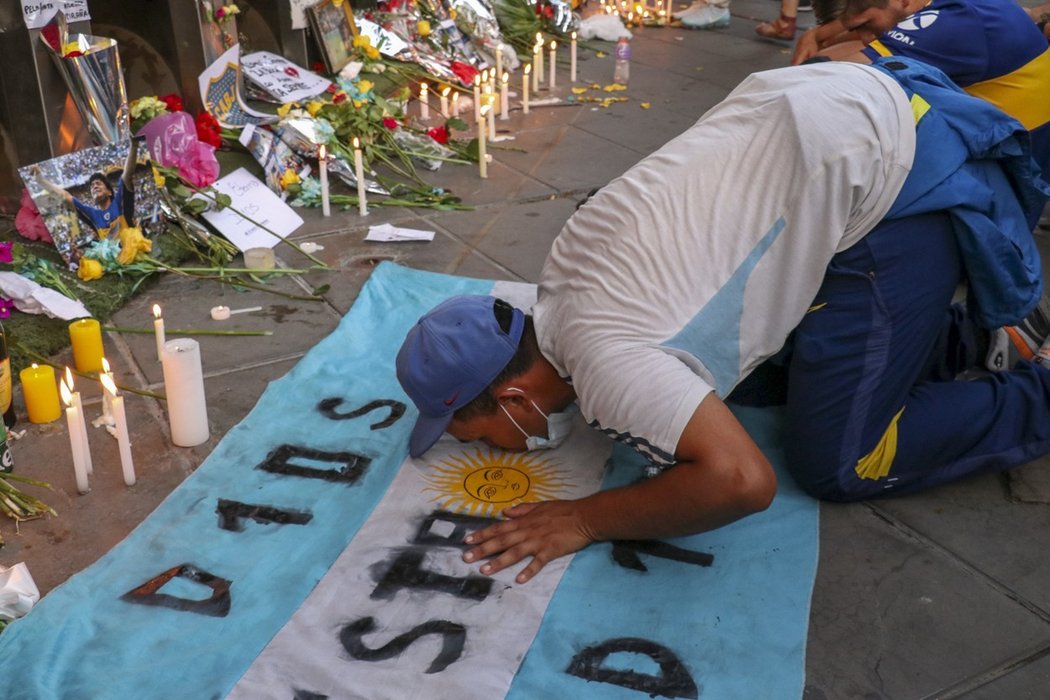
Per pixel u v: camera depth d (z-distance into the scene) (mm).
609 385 2168
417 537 2479
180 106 5016
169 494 2668
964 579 2416
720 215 2264
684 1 9320
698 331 2225
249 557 2436
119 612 2262
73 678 2092
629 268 2238
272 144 4688
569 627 2229
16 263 3674
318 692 2053
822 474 2578
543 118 5992
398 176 4957
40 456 2828
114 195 3881
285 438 2871
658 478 2270
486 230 4398
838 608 2324
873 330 2439
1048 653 2207
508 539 2402
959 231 2443
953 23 3441
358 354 3334
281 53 5883
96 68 4082
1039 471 2797
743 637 2211
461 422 2580
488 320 2463
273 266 3975
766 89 2463
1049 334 3098
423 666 2113
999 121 2488
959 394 2625
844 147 2270
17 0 3910
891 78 2473
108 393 2920
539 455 2771
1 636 2184
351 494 2662
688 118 6047
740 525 2545
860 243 2404
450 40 6582
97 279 3740
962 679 2137
